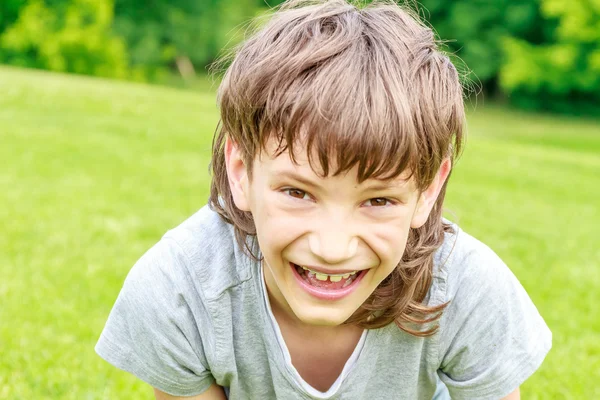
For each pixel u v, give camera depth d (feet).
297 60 4.25
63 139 25.05
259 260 5.18
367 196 4.21
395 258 4.48
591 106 75.00
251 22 5.52
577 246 16.05
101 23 71.31
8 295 10.43
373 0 5.19
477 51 72.84
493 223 17.54
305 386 5.41
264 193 4.36
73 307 10.11
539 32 74.54
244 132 4.47
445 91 4.54
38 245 13.17
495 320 5.37
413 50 4.53
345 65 4.25
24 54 68.69
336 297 4.53
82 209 16.17
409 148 4.14
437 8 74.38
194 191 19.17
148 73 77.51
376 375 5.65
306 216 4.26
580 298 12.02
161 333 5.41
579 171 29.32
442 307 5.24
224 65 5.41
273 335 5.33
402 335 5.45
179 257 5.35
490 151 31.83
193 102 38.68
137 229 14.85
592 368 9.02
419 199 4.60
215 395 6.00
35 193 17.35
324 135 3.99
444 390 6.37
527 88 73.36
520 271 13.39
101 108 32.45
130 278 5.50
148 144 25.88
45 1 70.85
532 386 8.40
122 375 8.29
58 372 8.21
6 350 8.70
